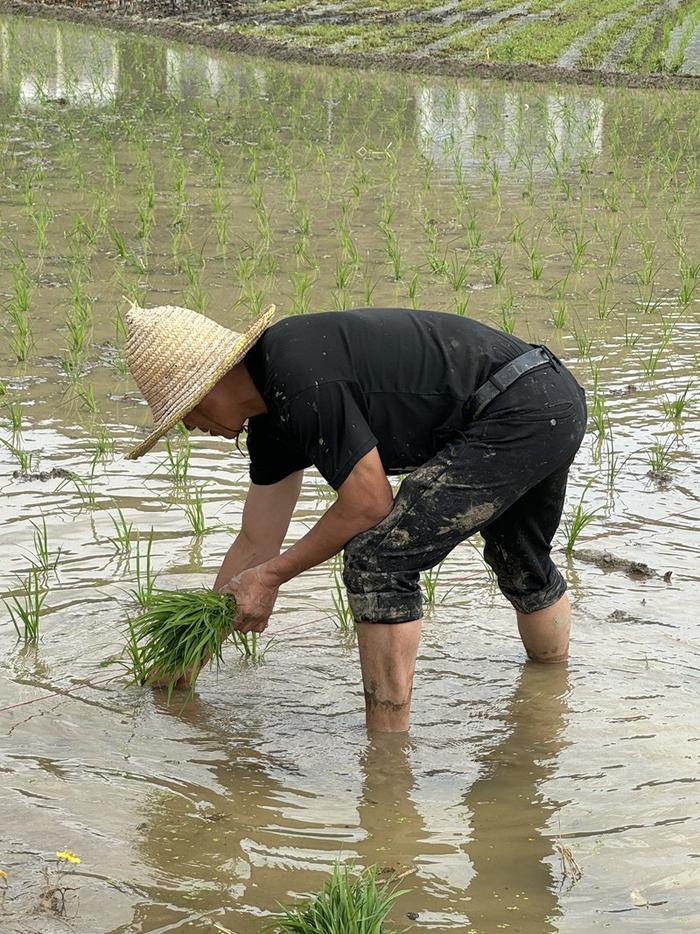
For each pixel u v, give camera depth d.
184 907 3.03
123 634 4.50
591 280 9.83
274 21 26.19
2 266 9.93
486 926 2.97
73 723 3.96
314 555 3.79
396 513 3.69
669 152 14.91
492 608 4.86
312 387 3.53
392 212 11.73
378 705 3.90
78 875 3.14
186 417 3.86
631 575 5.07
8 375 7.52
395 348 3.67
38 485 5.91
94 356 7.93
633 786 3.62
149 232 11.13
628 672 4.32
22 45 23.19
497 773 3.71
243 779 3.67
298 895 3.09
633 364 7.80
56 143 15.19
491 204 12.47
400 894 2.91
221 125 16.58
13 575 4.98
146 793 3.57
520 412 3.70
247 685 4.28
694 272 9.75
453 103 18.53
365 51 22.78
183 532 5.42
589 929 2.96
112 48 23.17
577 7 27.50
